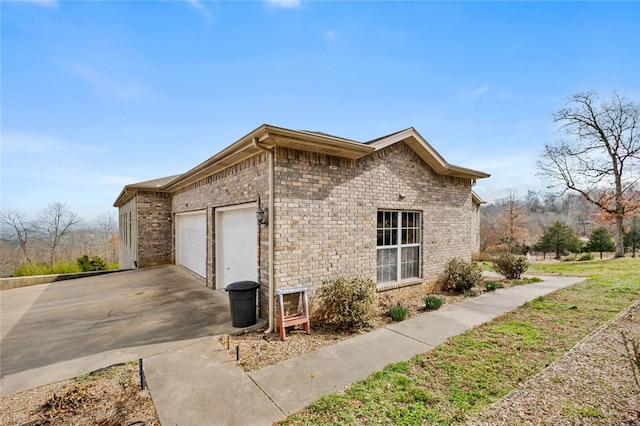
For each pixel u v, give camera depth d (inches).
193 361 165.8
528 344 179.2
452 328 212.5
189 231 457.1
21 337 209.8
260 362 163.3
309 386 138.3
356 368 154.9
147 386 140.4
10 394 136.5
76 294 345.1
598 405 117.6
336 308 217.8
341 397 128.3
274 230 214.7
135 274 449.4
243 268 285.4
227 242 326.6
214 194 341.4
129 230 622.2
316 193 234.8
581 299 280.4
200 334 205.9
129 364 163.2
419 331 207.5
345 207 252.4
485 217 1460.4
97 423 115.3
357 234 260.4
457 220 360.8
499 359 161.0
